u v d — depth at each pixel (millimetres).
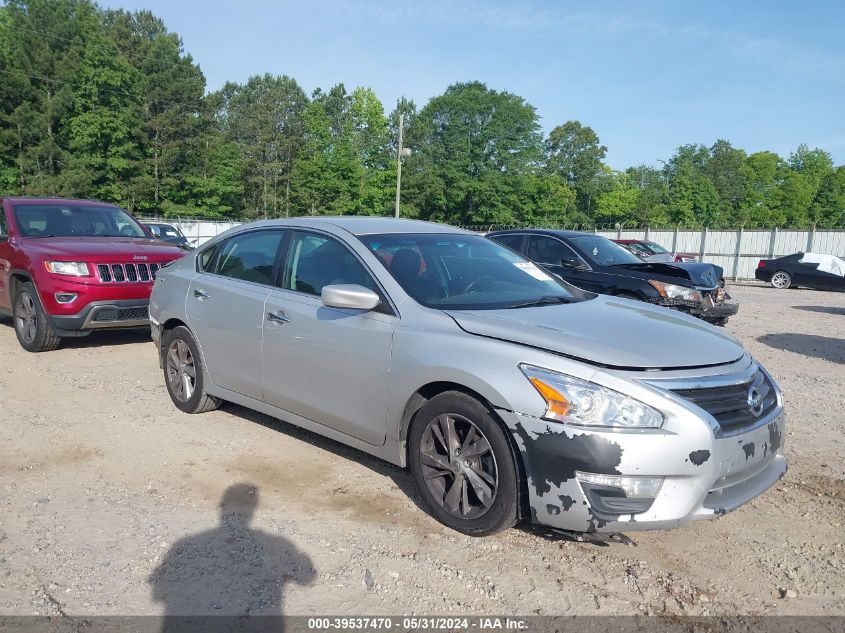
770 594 3146
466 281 4316
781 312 14781
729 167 93750
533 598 3057
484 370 3377
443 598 3039
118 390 6312
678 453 3049
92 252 7617
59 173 51219
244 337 4816
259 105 75688
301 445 4926
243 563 3293
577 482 3104
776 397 3742
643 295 9500
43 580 3117
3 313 8477
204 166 60625
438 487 3713
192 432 5164
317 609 2938
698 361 3389
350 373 4066
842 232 27219
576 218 83375
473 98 63312
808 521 3904
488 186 62875
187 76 61750
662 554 3490
